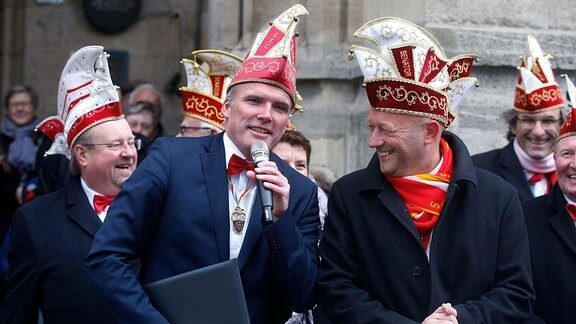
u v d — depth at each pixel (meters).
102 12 18.03
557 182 8.02
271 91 6.47
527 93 9.31
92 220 7.39
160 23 18.14
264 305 6.54
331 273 6.77
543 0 10.44
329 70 10.92
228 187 6.55
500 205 6.84
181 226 6.43
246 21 11.51
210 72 9.28
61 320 7.21
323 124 10.91
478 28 10.22
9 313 7.34
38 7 18.23
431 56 6.74
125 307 6.20
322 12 11.02
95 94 7.52
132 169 7.60
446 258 6.70
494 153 9.66
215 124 9.26
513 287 6.68
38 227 7.38
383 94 6.68
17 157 12.91
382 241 6.75
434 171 6.82
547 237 7.91
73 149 7.54
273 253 6.39
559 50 10.45
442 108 6.73
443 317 6.39
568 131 7.89
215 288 6.24
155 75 18.12
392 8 10.50
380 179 6.85
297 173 6.85
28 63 18.23
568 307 7.73
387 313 6.57
